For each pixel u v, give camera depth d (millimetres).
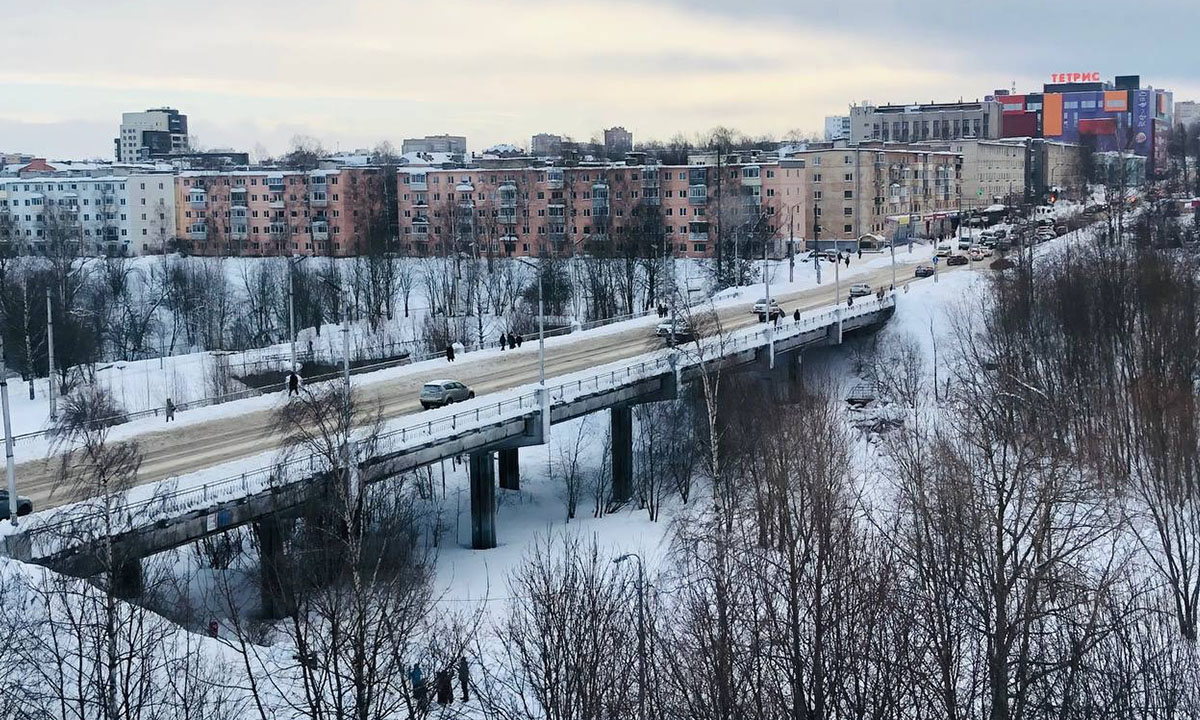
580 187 178500
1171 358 81312
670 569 53594
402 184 191125
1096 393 79562
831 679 36594
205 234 194500
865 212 182500
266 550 48344
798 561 48156
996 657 38219
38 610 36031
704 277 153000
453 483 82125
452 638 46062
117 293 144250
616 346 90312
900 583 49219
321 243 190625
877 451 80125
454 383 67375
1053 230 170625
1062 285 98188
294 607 36938
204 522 45000
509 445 63000
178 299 140000
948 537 44969
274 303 141375
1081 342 89000
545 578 49656
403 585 46688
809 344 97500
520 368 79812
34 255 168250
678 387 75500
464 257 159375
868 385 102562
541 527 71312
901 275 140875
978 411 66625
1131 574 51906
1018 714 36188
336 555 41594
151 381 102688
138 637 33875
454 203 186500
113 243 194625
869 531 58812
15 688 31859
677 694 39406
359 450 45688
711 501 69938
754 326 97750
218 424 62625
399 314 142875
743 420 76750
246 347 129000
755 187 172375
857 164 179750
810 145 199875
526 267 156875
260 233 195625
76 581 36469
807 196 184125
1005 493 49531
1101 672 37812
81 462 46719
